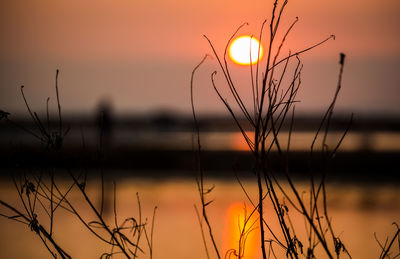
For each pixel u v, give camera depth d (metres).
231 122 94.88
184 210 19.55
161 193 23.33
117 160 32.59
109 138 38.59
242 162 29.48
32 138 26.06
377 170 28.70
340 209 19.38
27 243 14.59
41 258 13.09
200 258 13.10
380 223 17.28
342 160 29.19
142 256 11.43
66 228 16.25
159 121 74.06
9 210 18.84
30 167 4.80
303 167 26.97
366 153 29.33
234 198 21.61
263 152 4.28
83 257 12.94
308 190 22.67
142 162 32.44
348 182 26.12
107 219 17.58
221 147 35.75
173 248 14.30
